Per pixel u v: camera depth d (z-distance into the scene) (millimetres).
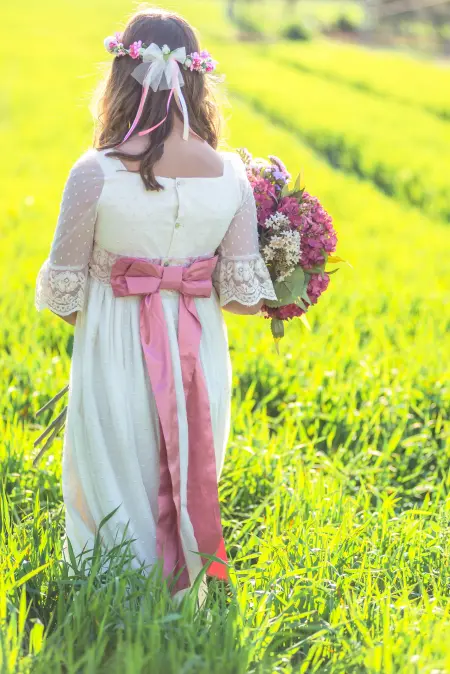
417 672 3688
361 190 22219
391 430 7336
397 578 4844
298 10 109812
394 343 10195
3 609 3939
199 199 4188
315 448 7273
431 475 6820
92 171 4086
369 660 3850
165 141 4152
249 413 7238
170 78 4090
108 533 4262
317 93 42219
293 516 5520
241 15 93750
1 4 88000
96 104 4320
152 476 4309
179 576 4305
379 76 50469
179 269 4262
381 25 88000
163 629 3916
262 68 52906
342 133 30156
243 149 4738
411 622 4203
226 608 4250
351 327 10203
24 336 9375
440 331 10641
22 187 20406
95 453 4238
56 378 7914
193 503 4320
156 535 4301
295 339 9672
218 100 4426
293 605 4414
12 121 31969
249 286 4348
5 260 13070
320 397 7781
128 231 4152
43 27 70312
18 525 5043
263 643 3990
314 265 4590
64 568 4387
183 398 4254
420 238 17641
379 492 6387
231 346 9305
